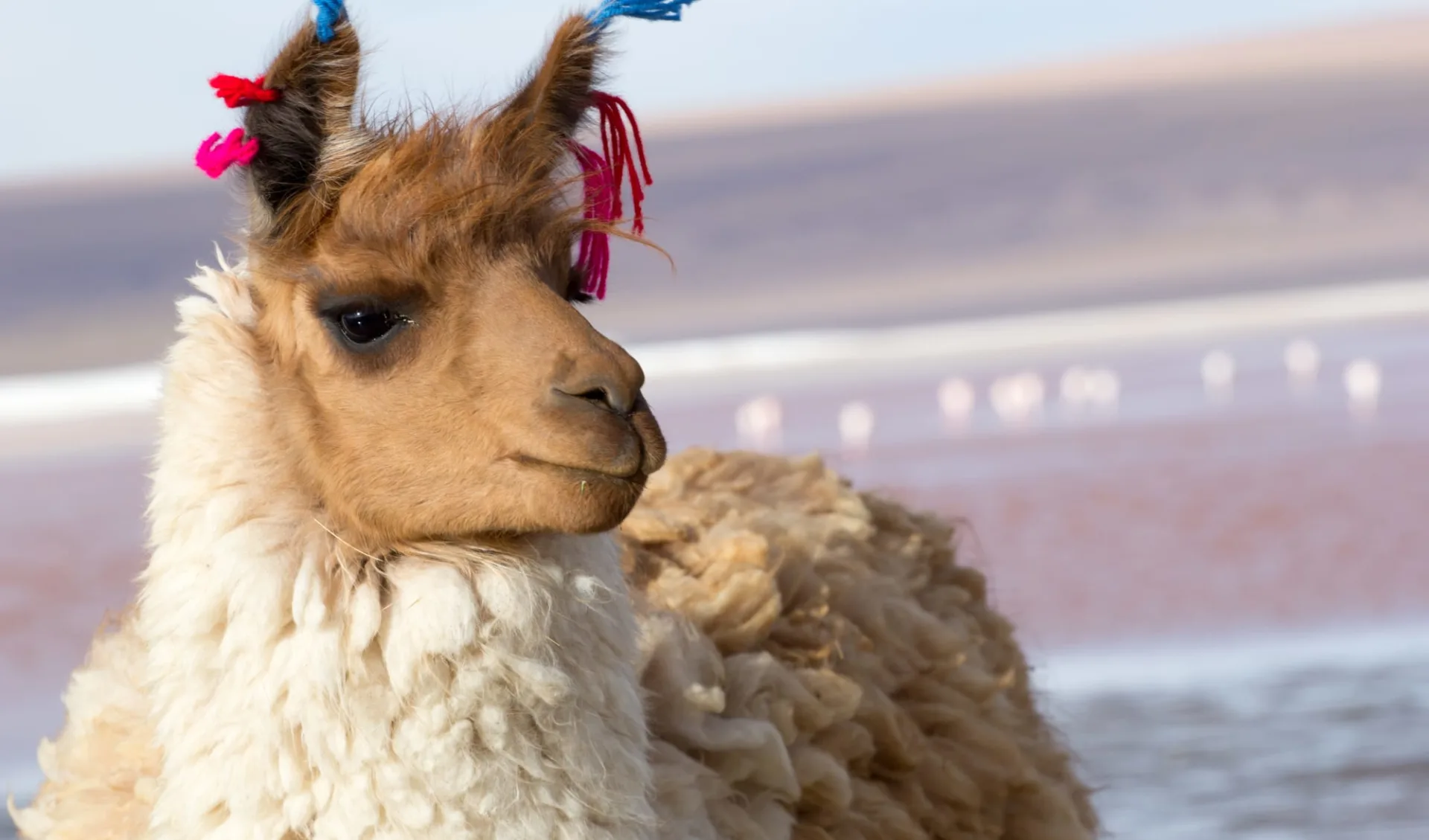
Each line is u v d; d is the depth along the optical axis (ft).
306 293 15.34
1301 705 40.19
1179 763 36.94
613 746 15.55
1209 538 56.44
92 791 18.58
